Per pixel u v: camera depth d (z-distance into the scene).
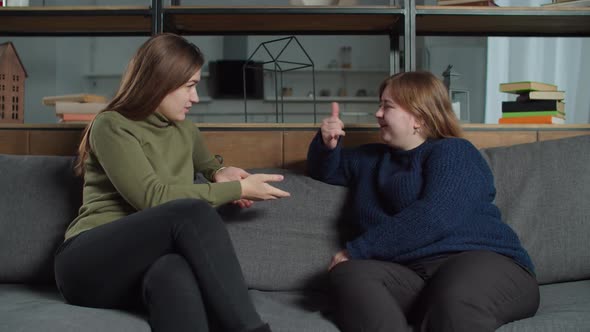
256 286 1.59
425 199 1.35
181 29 2.26
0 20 2.12
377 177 1.56
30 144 1.95
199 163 1.68
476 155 1.48
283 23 2.17
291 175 1.75
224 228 1.15
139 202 1.29
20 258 1.56
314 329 1.18
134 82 1.39
